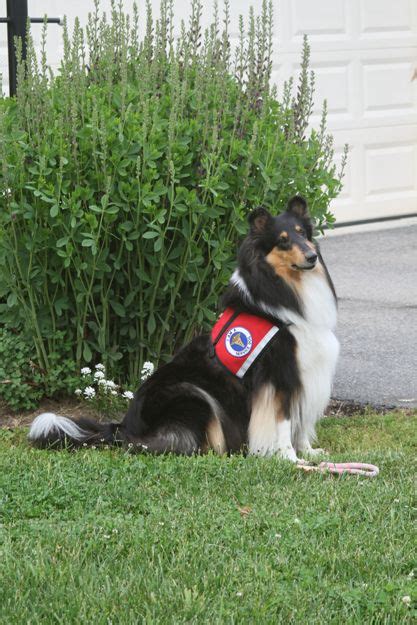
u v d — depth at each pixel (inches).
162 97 310.5
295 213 265.6
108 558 191.0
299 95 327.9
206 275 303.3
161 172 299.1
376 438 287.3
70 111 302.2
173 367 270.5
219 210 294.4
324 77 588.7
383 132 614.5
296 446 275.0
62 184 289.7
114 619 168.7
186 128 300.8
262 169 298.8
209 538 199.6
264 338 259.1
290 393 261.4
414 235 581.3
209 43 321.4
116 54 331.6
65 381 306.3
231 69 439.8
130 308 306.3
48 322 305.0
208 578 181.3
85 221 285.6
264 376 260.7
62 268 297.9
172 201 286.4
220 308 276.8
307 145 329.7
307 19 576.7
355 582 181.6
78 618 168.2
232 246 306.0
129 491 224.2
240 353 260.7
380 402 325.4
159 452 257.9
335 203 603.8
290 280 259.0
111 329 312.8
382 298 450.0
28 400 305.9
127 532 201.9
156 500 222.4
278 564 187.9
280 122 326.6
